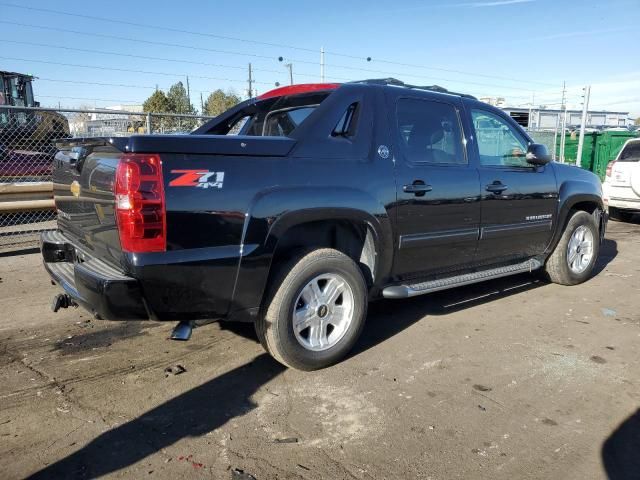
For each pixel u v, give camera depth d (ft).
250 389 11.34
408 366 12.57
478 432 9.80
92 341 13.85
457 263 15.19
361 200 12.21
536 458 9.05
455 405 10.77
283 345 11.53
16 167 30.42
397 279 13.83
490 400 11.00
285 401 10.85
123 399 10.84
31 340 13.89
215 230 10.18
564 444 9.48
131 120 34.83
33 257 23.22
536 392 11.38
